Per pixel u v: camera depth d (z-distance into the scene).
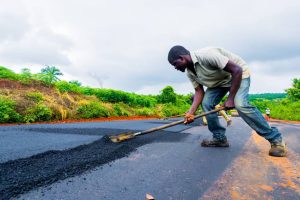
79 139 4.37
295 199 1.71
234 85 3.06
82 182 2.03
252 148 3.62
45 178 2.06
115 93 18.02
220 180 2.11
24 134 5.00
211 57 3.12
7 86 11.59
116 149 3.30
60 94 12.84
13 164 2.50
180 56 3.28
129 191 1.86
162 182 2.06
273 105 40.75
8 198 1.67
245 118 3.12
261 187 1.94
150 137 4.70
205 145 3.75
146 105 21.39
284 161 2.79
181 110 25.59
